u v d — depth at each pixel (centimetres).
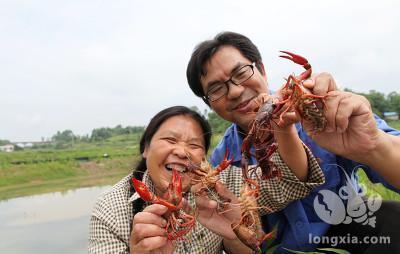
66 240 149
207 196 47
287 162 47
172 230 42
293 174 49
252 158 58
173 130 51
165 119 53
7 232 169
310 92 35
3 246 146
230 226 47
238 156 62
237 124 60
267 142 45
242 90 57
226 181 58
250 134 43
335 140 38
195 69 60
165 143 50
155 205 40
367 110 35
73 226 173
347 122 34
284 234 56
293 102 36
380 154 38
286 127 42
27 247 142
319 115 35
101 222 50
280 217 57
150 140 54
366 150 37
